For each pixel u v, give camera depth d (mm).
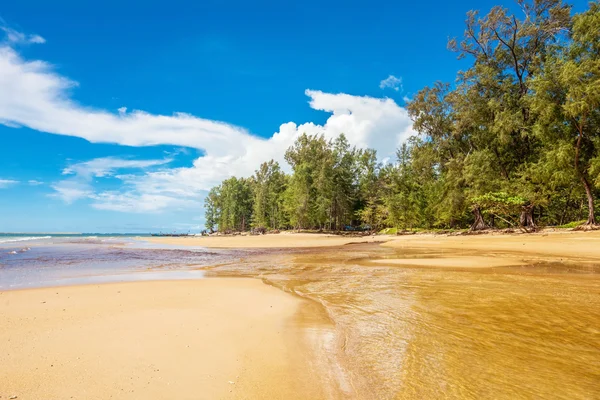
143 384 3633
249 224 99812
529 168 31625
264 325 5965
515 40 34594
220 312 6941
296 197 67625
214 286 10281
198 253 25953
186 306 7508
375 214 60844
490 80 35031
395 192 53344
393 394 3404
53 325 5914
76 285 10625
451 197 38688
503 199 32094
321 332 5523
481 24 35000
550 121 29172
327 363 4254
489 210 35031
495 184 34281
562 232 27375
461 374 3861
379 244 33281
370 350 4672
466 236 34188
